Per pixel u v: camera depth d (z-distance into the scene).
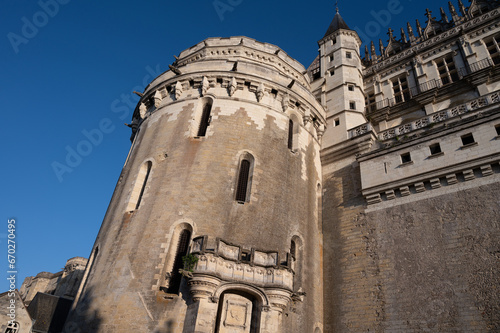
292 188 24.16
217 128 24.28
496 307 16.08
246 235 20.27
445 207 20.00
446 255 18.73
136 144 27.42
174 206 20.77
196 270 16.83
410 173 22.14
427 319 17.84
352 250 23.03
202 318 16.08
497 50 28.78
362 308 20.59
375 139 27.50
